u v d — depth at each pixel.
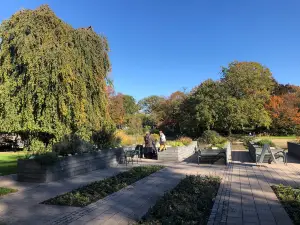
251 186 8.27
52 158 9.23
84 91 14.15
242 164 13.89
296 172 11.14
